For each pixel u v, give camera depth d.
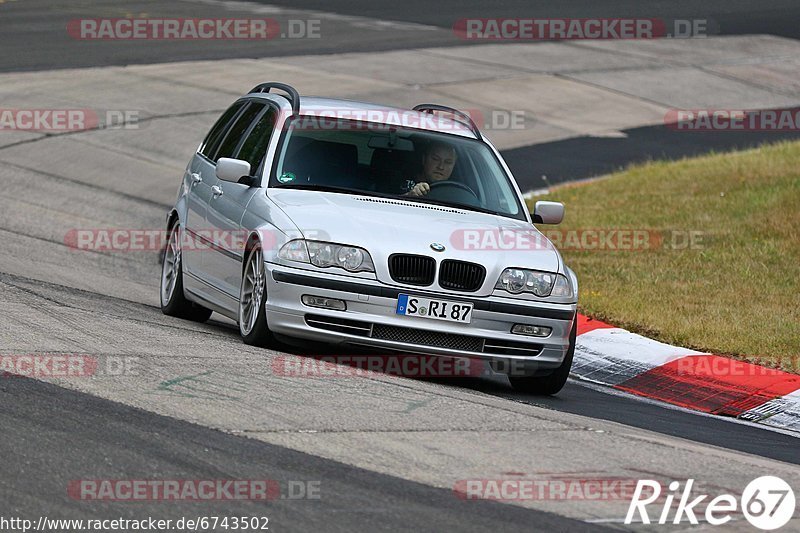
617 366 31.31
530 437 20.95
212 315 34.66
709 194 52.75
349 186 27.92
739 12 120.69
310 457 18.38
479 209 28.28
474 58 90.69
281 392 22.02
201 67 78.81
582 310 36.03
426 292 25.20
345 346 27.03
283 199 27.02
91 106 66.06
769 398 28.95
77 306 29.61
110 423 19.14
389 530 15.58
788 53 103.56
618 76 89.88
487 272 25.61
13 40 83.00
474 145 30.14
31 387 20.75
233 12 103.44
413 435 20.14
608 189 55.75
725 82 91.81
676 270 41.09
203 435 18.98
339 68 82.19
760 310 36.12
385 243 25.38
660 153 68.50
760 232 45.69
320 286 25.08
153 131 62.62
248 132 30.80
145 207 50.31
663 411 27.27
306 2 111.94
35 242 41.56
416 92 77.06
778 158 59.50
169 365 23.30
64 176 53.19
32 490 15.98
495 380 28.91
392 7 112.12
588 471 19.16
